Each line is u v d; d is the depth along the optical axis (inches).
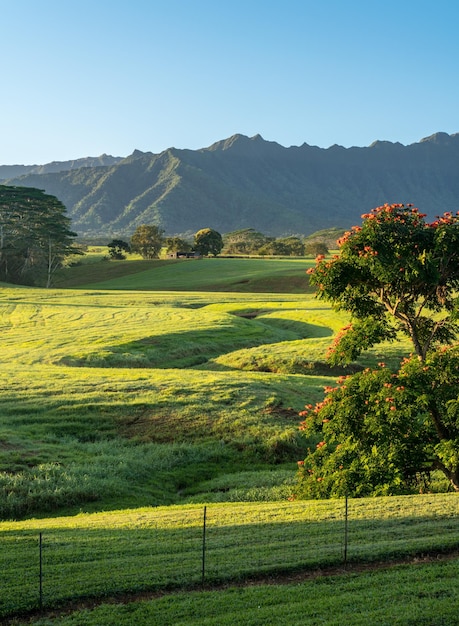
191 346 2268.7
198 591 514.3
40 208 6141.7
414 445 855.7
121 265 6412.4
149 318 2861.7
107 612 478.3
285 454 1227.9
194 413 1355.8
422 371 848.3
